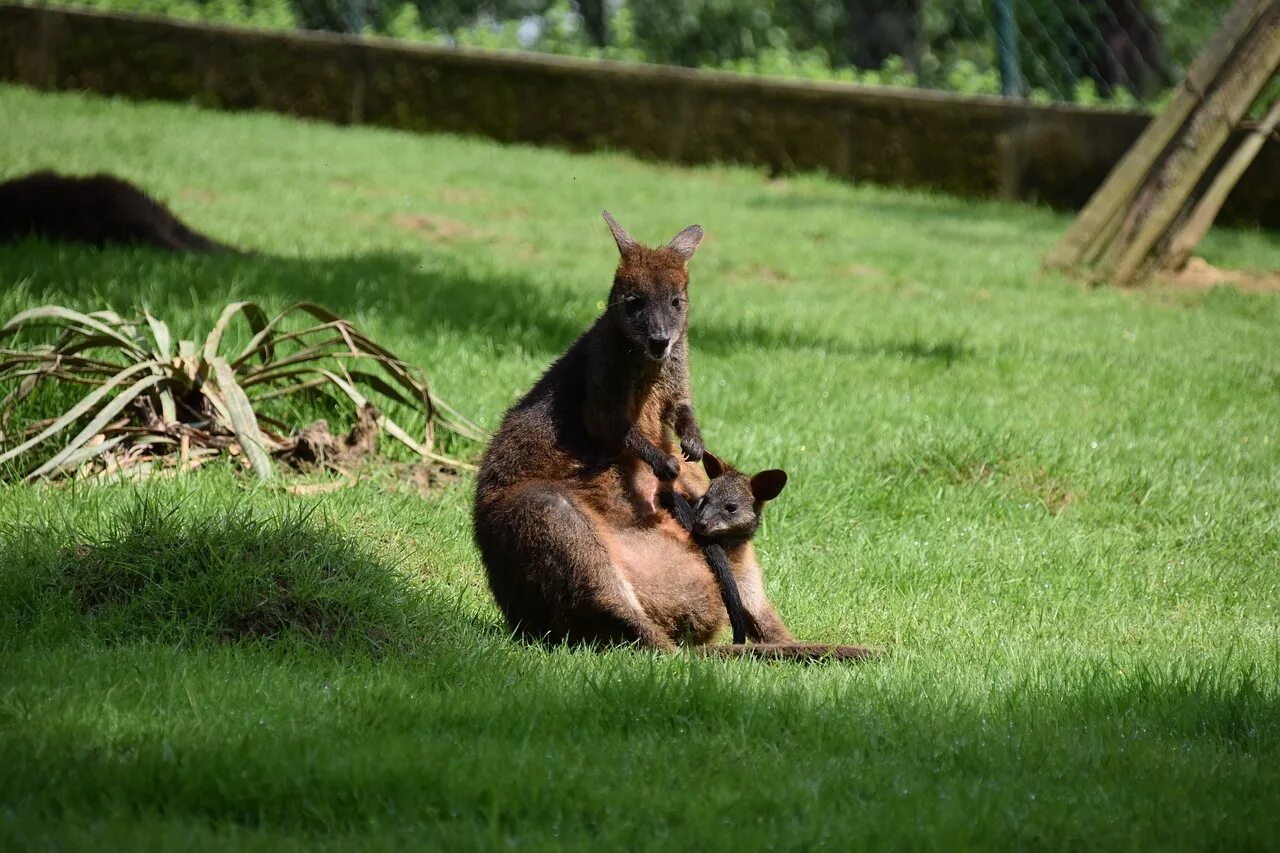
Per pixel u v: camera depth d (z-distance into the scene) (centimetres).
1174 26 3428
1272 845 585
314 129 3078
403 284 1861
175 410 1262
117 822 550
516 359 1598
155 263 1781
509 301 1852
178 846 528
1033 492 1325
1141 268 2333
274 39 3188
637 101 3244
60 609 838
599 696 727
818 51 3622
